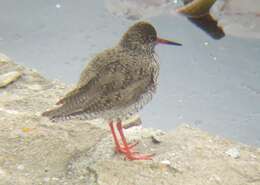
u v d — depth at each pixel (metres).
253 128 13.01
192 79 14.43
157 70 10.72
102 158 10.37
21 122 11.28
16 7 17.05
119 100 10.00
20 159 10.27
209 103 13.74
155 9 16.53
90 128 11.34
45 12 16.88
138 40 10.67
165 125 13.07
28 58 15.14
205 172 10.02
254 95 13.91
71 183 9.70
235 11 16.03
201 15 16.11
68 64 14.95
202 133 11.38
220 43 15.38
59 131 11.12
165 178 9.81
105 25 16.19
